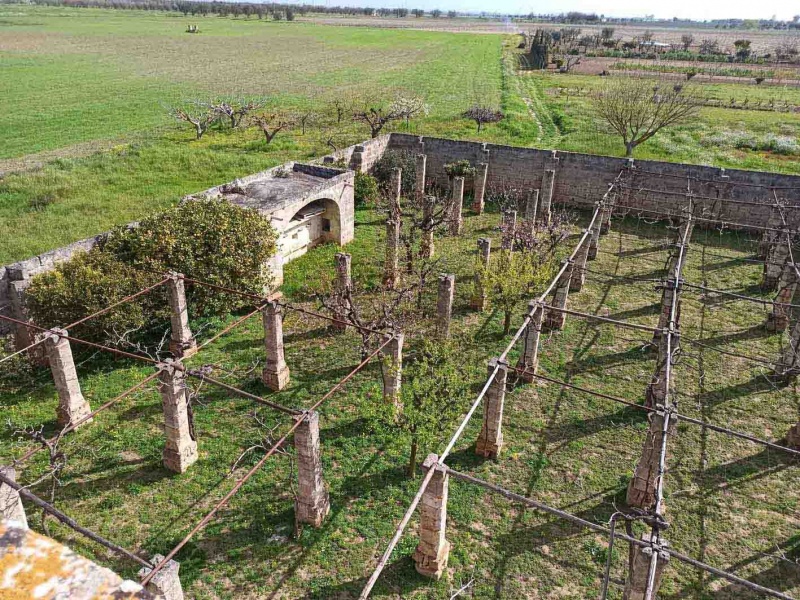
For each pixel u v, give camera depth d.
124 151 49.78
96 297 23.09
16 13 190.25
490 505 17.98
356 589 15.32
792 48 119.44
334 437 20.56
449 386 19.27
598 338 26.86
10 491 13.11
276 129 54.91
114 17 198.38
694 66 104.50
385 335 19.95
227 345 25.80
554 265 31.05
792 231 28.33
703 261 34.81
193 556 16.08
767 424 21.61
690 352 25.95
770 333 27.44
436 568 15.47
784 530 17.34
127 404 21.97
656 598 15.29
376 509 17.73
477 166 40.91
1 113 64.44
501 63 114.12
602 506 18.05
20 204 37.22
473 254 35.25
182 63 107.25
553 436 20.86
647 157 50.06
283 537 16.77
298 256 33.72
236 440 20.38
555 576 15.83
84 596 3.13
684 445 20.59
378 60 118.25
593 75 97.44
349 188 35.03
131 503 17.80
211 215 26.78
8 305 23.48
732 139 55.91
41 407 21.69
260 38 152.75
